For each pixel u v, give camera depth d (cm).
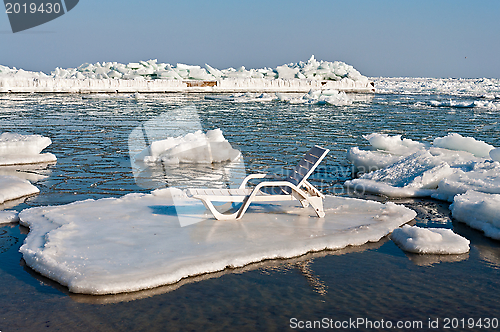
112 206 543
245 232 452
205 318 306
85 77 5272
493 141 1340
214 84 5144
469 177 657
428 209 587
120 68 5356
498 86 8312
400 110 2625
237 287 352
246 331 292
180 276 357
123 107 2548
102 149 1094
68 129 1503
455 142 879
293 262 401
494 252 436
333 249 432
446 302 336
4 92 3919
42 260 374
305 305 327
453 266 401
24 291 340
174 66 6072
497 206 495
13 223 502
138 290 339
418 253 430
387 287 358
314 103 3095
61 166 873
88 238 421
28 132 1408
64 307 318
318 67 6291
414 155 774
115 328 292
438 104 3109
